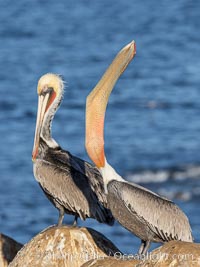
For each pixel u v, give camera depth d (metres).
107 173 13.95
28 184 38.81
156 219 14.02
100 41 101.50
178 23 116.38
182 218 14.07
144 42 98.94
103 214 15.05
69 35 106.12
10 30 112.25
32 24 119.50
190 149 45.16
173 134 49.03
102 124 13.59
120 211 14.02
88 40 102.25
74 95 62.06
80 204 15.20
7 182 39.09
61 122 52.09
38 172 15.55
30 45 96.50
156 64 78.94
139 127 50.97
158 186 38.91
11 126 51.34
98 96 13.53
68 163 15.53
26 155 43.91
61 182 15.38
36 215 34.50
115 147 45.78
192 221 33.41
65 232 14.05
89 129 13.60
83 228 14.27
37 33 108.12
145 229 14.10
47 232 14.16
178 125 51.62
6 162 42.50
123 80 69.00
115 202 13.95
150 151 44.78
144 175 40.50
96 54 89.12
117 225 31.33
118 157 43.66
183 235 13.99
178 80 69.00
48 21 123.44
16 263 14.10
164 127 51.03
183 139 47.69
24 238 32.22
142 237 14.18
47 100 15.97
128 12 132.00
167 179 39.66
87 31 111.19
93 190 15.12
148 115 54.62
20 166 41.84
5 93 63.81
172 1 140.88
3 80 71.31
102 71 77.12
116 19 124.38
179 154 43.94
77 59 85.31
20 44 97.50
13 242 15.93
